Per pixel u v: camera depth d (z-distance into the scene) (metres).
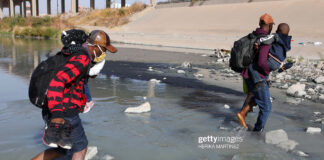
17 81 6.74
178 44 19.92
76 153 2.44
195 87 6.69
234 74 8.70
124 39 24.75
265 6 27.86
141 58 12.44
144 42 22.00
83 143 2.45
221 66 10.48
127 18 41.81
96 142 3.36
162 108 4.87
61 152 2.46
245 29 24.12
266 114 3.79
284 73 8.77
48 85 2.12
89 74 2.47
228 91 6.36
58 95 2.08
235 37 21.69
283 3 26.91
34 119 4.08
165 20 35.38
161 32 29.59
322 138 3.67
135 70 9.05
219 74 8.67
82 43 2.39
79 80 2.31
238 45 3.80
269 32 3.84
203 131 3.84
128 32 31.98
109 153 3.07
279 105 5.24
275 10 26.05
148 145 3.32
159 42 21.66
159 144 3.36
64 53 2.26
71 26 35.84
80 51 2.28
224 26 26.56
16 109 4.52
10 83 6.48
